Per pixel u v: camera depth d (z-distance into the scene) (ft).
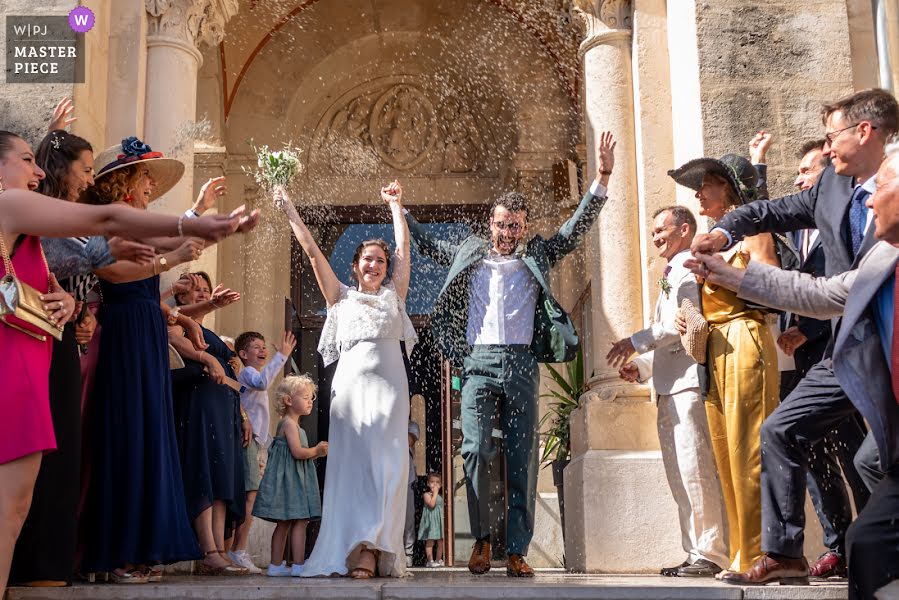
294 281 34.53
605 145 17.28
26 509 11.21
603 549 19.65
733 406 14.69
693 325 15.23
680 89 21.98
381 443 16.61
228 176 33.86
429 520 31.76
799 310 11.91
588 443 20.83
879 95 13.19
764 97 20.99
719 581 14.05
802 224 13.97
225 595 12.05
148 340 15.14
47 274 11.71
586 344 26.07
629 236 22.20
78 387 13.61
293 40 34.73
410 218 18.21
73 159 13.65
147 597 12.05
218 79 33.06
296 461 20.56
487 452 16.60
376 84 36.09
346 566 16.22
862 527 10.23
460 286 17.26
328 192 35.24
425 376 32.94
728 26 21.29
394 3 35.06
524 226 17.56
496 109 35.58
